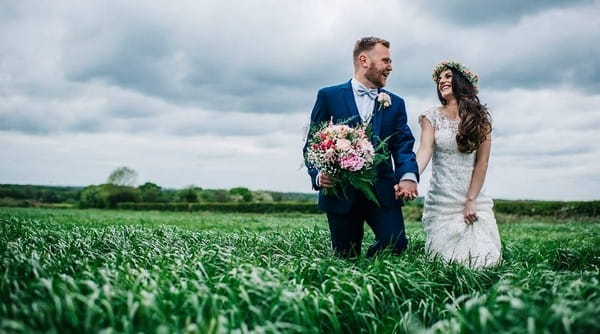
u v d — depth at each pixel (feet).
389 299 14.47
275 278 13.94
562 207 87.30
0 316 10.66
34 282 12.19
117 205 198.08
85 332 10.06
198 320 10.30
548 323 10.28
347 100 19.16
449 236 19.94
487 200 20.42
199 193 204.95
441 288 15.85
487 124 19.54
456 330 10.73
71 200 233.55
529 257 22.79
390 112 19.20
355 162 17.12
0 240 21.03
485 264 18.60
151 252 19.42
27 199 219.00
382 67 18.90
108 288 11.19
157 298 11.48
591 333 10.13
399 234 18.92
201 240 25.12
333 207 19.25
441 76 20.36
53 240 22.94
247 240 24.45
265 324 11.44
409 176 18.42
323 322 12.90
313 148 18.06
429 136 20.35
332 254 19.57
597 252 23.31
